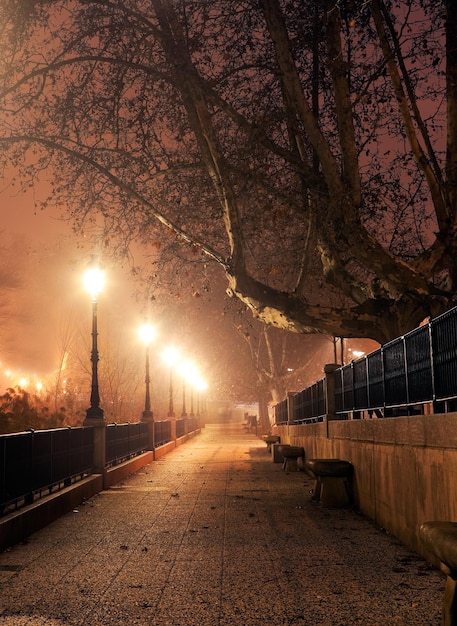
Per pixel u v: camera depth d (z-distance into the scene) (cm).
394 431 1118
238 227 1733
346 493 1481
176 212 1866
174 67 1582
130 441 2545
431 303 1692
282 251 2047
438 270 1709
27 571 859
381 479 1191
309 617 641
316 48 1667
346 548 994
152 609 678
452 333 862
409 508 993
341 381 1867
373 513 1262
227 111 1645
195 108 1659
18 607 688
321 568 855
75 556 955
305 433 2534
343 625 614
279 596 721
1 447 1043
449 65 1586
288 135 1770
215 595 730
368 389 1457
